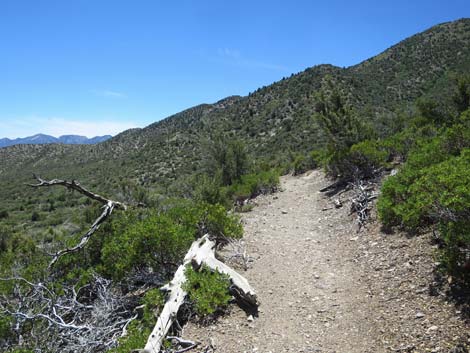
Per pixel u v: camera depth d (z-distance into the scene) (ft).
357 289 20.10
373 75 232.94
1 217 156.46
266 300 20.54
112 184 204.85
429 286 17.72
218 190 49.08
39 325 19.58
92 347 18.17
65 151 411.75
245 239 31.91
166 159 236.84
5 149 428.15
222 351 16.40
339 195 41.86
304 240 30.50
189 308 20.07
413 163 28.66
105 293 22.72
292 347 16.10
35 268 27.76
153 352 16.08
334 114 53.57
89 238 29.35
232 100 393.50
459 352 12.97
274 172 62.54
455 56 214.48
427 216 23.11
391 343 14.82
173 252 25.35
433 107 53.83
